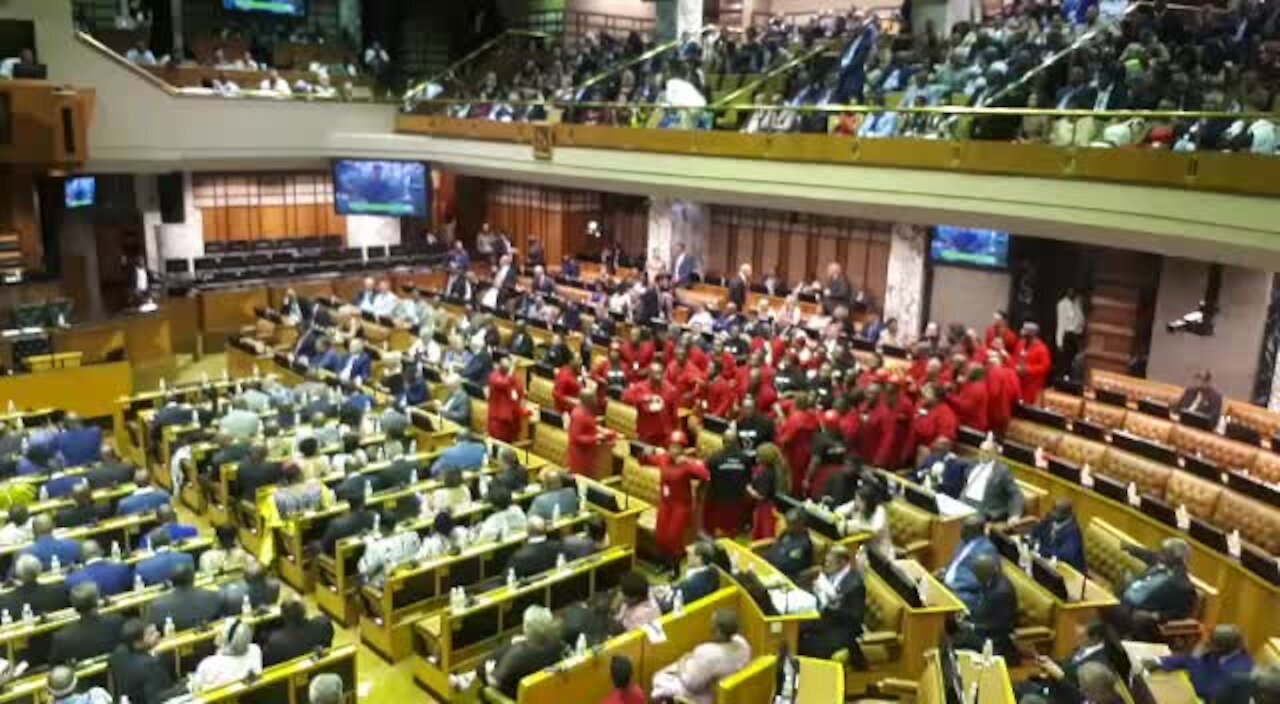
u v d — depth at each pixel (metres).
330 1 32.72
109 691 9.36
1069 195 15.86
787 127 20.77
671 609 10.80
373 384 19.56
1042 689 9.27
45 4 22.06
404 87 32.78
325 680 8.98
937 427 15.70
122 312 23.23
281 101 26.19
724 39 26.48
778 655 9.88
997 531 12.49
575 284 27.69
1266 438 15.42
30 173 20.91
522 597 11.30
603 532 13.28
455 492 13.45
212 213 29.48
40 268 21.94
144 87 23.86
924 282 23.56
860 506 12.92
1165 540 12.48
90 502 12.98
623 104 23.25
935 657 9.69
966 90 19.56
